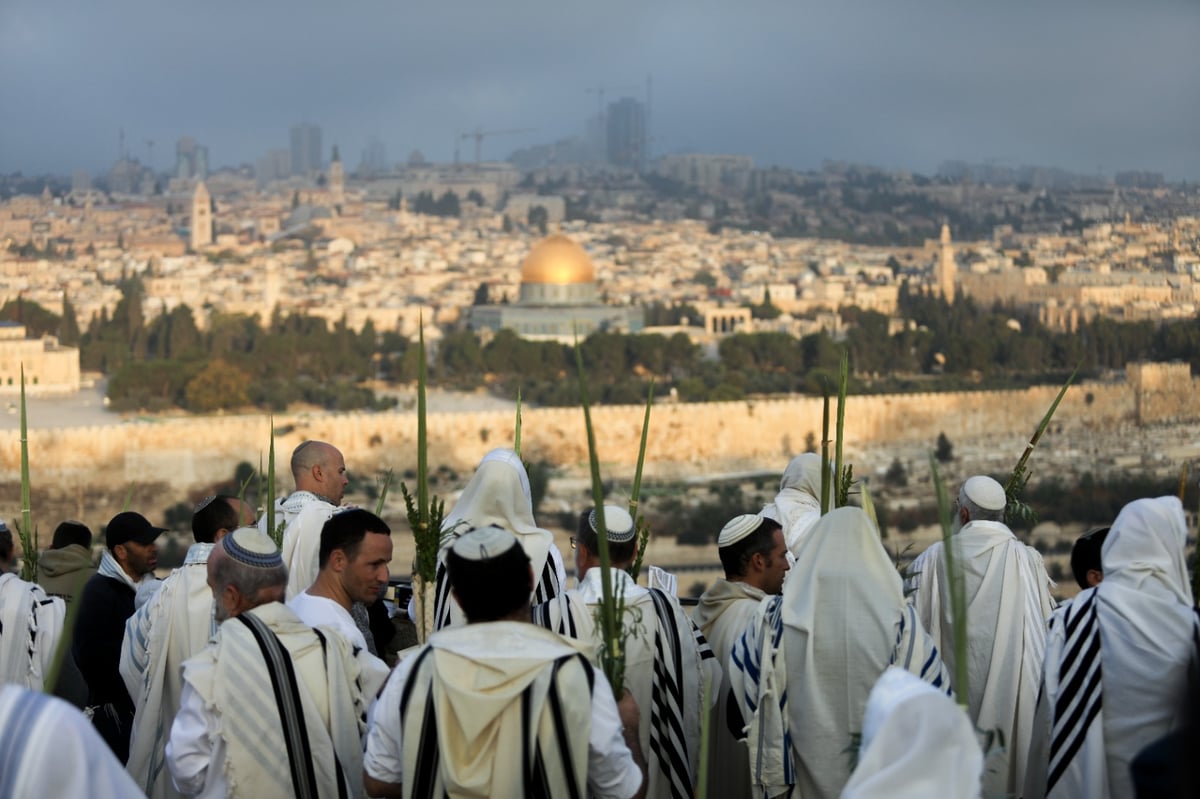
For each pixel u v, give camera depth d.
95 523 114.44
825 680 7.01
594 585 7.62
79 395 152.38
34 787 4.46
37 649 8.71
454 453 128.75
